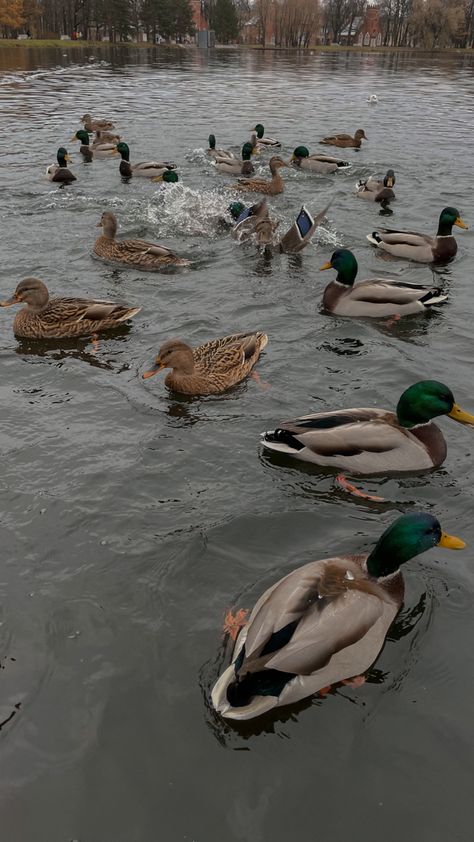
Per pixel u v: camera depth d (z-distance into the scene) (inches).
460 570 47.0
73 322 81.8
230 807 32.5
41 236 118.3
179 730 35.9
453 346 81.6
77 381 72.1
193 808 32.4
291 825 31.8
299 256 112.6
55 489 54.7
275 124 254.1
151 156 190.9
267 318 88.4
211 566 46.9
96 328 83.6
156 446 60.8
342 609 36.5
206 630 41.8
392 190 147.9
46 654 40.2
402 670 39.7
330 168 177.9
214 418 65.6
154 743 35.3
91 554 47.9
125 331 84.7
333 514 52.6
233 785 33.4
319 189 160.7
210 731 35.9
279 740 35.6
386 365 75.8
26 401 67.9
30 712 36.8
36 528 50.3
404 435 56.7
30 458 58.5
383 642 41.1
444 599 44.6
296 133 236.5
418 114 283.0
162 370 75.2
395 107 305.3
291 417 65.7
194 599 44.2
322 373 74.2
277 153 202.7
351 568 41.3
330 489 55.5
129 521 51.2
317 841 31.2
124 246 105.7
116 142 197.9
